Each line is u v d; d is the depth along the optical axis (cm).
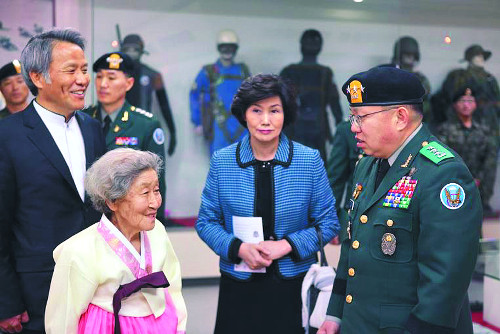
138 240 209
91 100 468
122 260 200
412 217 195
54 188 237
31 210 235
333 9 516
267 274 266
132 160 197
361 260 205
